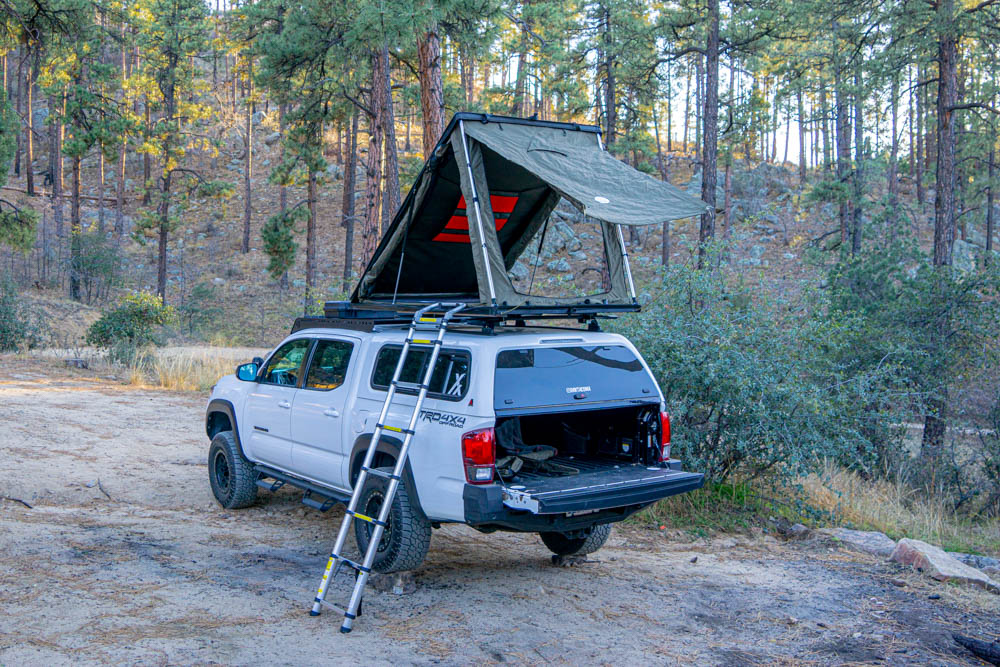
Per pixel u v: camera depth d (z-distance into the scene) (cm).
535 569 632
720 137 3216
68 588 521
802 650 488
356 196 5481
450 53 2439
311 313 2311
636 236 4322
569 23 3133
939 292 1367
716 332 833
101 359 1909
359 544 584
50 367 1741
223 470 785
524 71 3481
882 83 1852
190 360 1870
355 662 431
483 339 535
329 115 2619
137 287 3947
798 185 5088
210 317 3447
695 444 865
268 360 746
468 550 681
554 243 4112
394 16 1294
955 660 480
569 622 514
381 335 625
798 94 3453
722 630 518
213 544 652
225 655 431
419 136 5962
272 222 3170
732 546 745
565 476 559
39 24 1652
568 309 588
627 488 534
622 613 538
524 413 520
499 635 484
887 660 475
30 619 464
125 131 3186
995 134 2402
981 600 597
